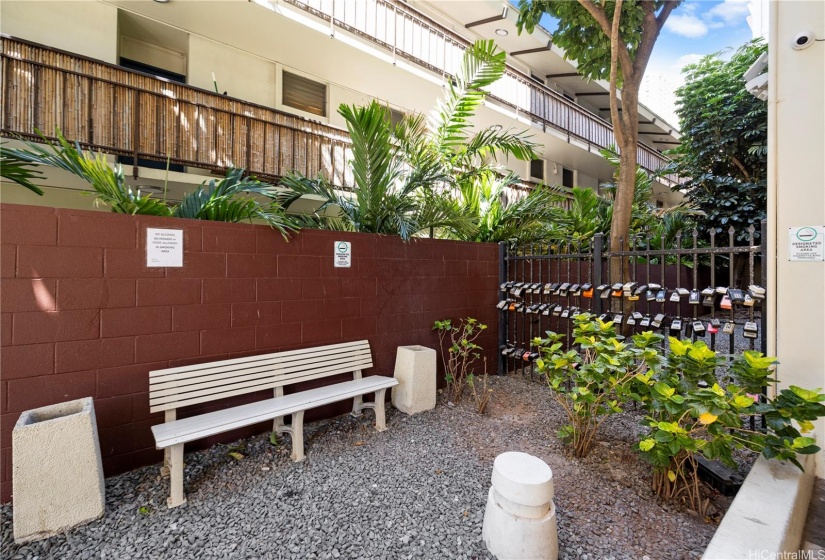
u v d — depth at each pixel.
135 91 4.12
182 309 2.88
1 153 2.63
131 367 2.68
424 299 4.41
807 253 2.50
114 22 5.13
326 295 3.65
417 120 5.27
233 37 5.99
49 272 2.41
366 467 2.75
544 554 1.79
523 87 9.13
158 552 1.93
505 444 3.11
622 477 2.59
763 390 2.61
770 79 2.67
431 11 8.96
